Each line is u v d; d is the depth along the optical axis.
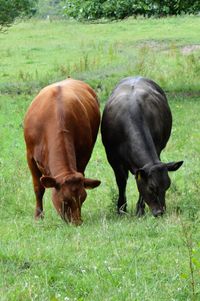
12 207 15.03
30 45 52.62
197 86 31.38
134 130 14.60
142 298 9.35
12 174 17.78
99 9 30.55
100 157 19.77
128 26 63.50
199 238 11.79
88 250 11.38
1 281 10.15
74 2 31.12
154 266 10.59
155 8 30.05
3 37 59.41
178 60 36.88
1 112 27.73
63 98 14.47
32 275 10.38
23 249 11.47
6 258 11.11
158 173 13.80
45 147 14.01
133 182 17.17
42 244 11.83
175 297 9.41
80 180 13.05
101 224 13.10
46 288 9.81
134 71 34.78
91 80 33.91
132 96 15.27
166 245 11.63
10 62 43.81
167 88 31.27
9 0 38.38
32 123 14.38
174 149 20.09
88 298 9.56
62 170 13.39
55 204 13.19
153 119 15.12
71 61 42.94
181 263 10.59
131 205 15.53
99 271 10.39
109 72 36.66
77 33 60.22
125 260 10.83
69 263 10.80
